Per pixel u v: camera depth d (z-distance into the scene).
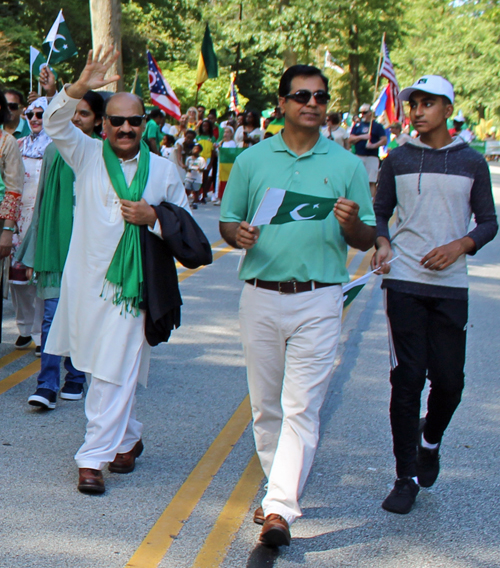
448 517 3.75
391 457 4.43
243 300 3.49
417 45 64.19
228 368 5.93
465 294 3.74
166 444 4.49
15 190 5.18
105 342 3.80
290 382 3.37
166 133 18.03
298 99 3.29
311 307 3.36
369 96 55.22
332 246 3.39
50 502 3.72
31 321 6.12
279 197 3.14
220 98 41.56
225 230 3.49
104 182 3.82
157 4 38.72
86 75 3.64
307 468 3.33
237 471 4.18
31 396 4.85
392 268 3.76
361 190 3.44
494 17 52.31
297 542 3.46
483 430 4.90
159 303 3.84
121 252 3.78
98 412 3.85
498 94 53.41
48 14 32.72
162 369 5.84
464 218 3.70
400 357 3.75
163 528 3.53
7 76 28.02
